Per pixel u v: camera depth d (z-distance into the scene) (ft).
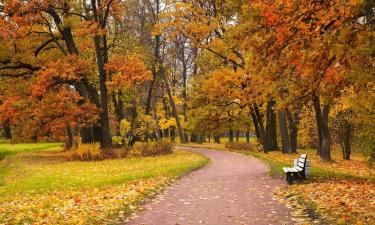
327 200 38.01
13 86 116.57
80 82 113.60
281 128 117.80
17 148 167.02
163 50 175.42
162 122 193.67
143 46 142.61
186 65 215.10
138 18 149.28
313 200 38.27
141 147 109.29
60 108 104.32
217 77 114.01
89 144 109.50
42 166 88.79
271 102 131.95
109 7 120.06
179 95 213.25
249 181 56.39
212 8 114.01
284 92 45.70
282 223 31.94
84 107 107.96
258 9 34.47
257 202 41.06
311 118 137.49
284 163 77.56
